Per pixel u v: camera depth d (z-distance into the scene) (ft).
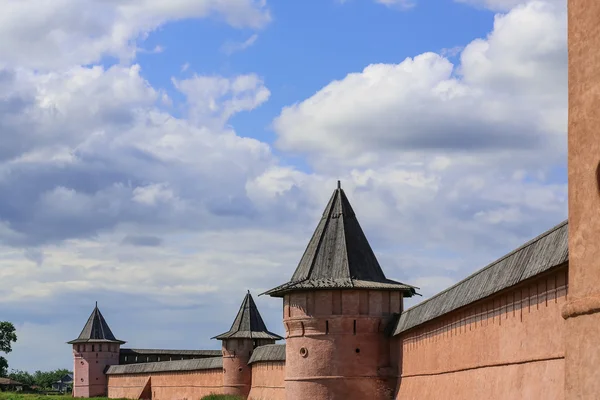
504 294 81.92
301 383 140.56
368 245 148.66
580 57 44.98
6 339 435.53
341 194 151.84
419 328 118.01
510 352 80.53
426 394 112.06
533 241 75.56
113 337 370.53
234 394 228.84
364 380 137.49
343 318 139.13
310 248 150.00
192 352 383.86
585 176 44.21
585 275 44.14
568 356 45.78
